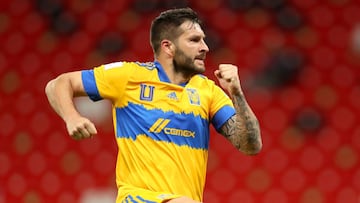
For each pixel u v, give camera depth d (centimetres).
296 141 2883
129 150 1436
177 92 1455
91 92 1443
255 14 2981
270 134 2894
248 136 1445
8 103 3041
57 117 3012
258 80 2941
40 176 2956
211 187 2845
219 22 2978
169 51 1473
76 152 2948
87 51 3038
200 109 1460
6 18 3114
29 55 3064
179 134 1436
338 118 2905
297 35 2970
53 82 1455
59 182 2941
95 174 2916
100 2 3055
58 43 3059
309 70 2945
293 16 2986
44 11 3081
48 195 2938
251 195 2842
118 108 1454
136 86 1448
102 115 2908
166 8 3008
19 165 2978
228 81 1413
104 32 3034
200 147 1459
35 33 3081
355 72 2941
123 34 3022
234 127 1469
